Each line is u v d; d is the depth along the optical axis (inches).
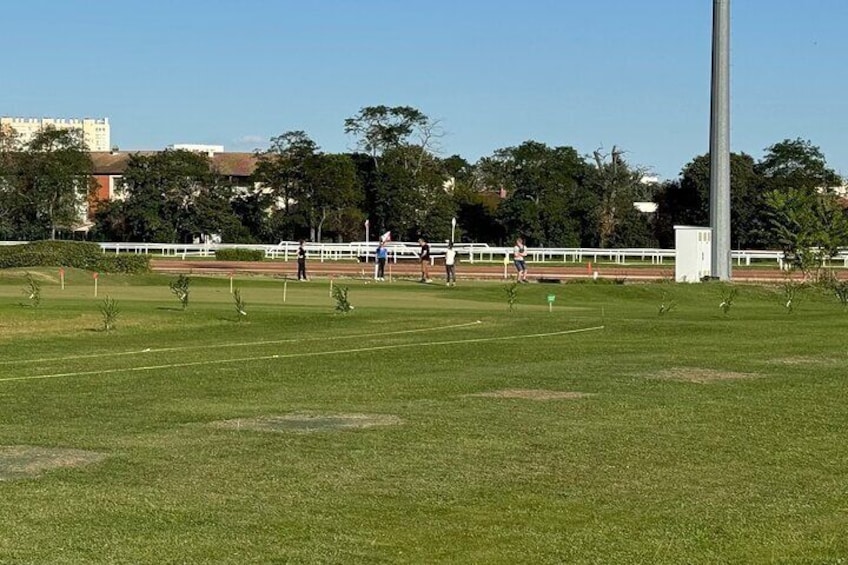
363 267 2603.3
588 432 571.2
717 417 619.8
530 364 866.1
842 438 559.2
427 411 634.8
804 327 1216.2
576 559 356.5
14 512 400.8
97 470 471.2
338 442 538.3
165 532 379.2
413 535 380.8
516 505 422.0
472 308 1526.8
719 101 2068.2
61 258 2202.3
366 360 893.2
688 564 351.9
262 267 2591.0
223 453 509.7
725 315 1439.5
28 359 903.1
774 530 389.4
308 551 361.1
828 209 2304.4
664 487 452.4
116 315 1222.3
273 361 884.6
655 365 859.4
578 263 2893.7
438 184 4480.8
